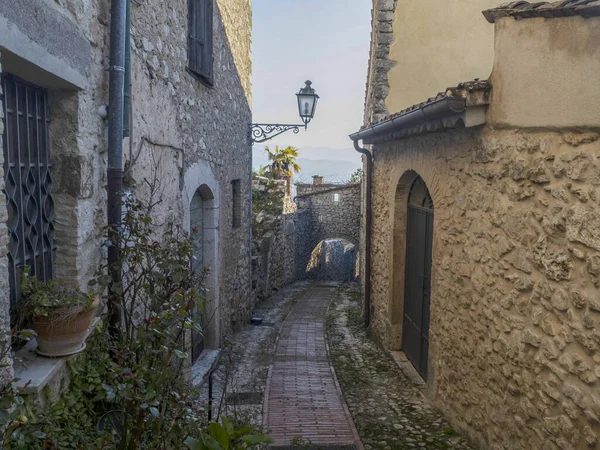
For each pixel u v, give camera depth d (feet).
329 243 83.15
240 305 29.22
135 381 7.50
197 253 20.48
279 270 49.55
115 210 10.20
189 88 17.28
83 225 9.28
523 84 10.14
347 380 18.81
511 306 10.90
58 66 7.84
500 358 11.39
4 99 7.47
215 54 21.35
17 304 7.81
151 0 13.11
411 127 16.15
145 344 8.47
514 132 10.65
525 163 10.19
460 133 13.52
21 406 7.01
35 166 8.47
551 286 9.42
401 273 21.44
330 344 24.49
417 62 22.98
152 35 13.23
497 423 11.58
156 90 13.64
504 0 22.18
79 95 8.96
